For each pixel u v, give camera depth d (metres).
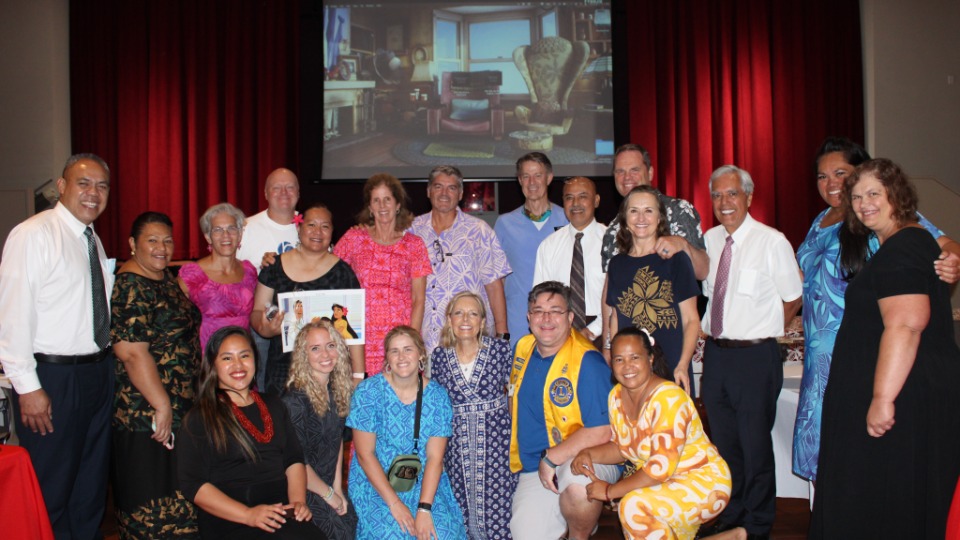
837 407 2.66
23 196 6.81
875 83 7.97
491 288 4.18
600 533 3.64
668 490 2.89
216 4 8.08
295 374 3.09
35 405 2.95
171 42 8.07
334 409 3.13
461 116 8.09
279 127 8.12
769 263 3.40
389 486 3.04
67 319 3.04
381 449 3.13
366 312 3.73
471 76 8.08
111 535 3.71
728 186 3.46
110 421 3.27
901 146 8.02
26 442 3.05
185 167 8.14
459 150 8.10
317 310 3.52
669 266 3.29
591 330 3.88
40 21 7.95
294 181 4.20
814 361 3.18
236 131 8.14
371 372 3.71
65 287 3.04
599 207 8.09
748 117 8.05
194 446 2.74
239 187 8.17
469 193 8.01
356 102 8.10
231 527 2.71
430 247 4.12
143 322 3.06
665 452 2.86
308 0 8.05
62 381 3.03
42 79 7.96
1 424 3.91
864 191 2.61
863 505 2.56
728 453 3.46
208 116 8.12
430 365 3.30
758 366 3.39
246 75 8.10
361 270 3.76
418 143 8.10
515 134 8.09
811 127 8.05
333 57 8.07
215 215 3.51
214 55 8.08
